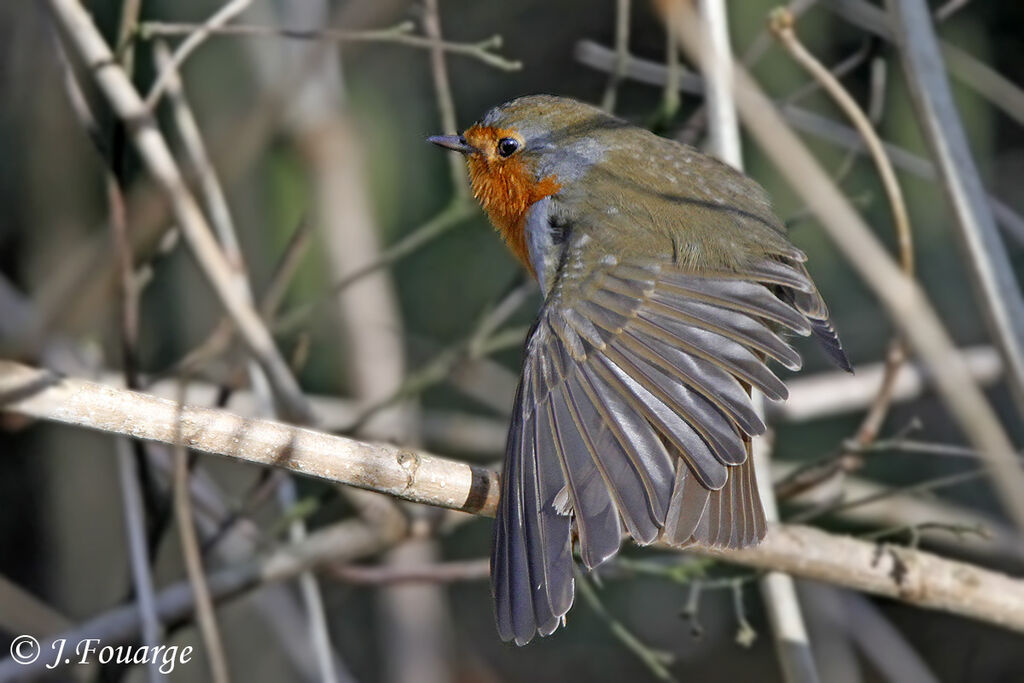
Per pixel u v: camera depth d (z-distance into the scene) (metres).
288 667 11.57
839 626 11.54
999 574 7.86
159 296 11.94
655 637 13.37
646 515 6.07
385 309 11.28
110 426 6.05
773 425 10.95
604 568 9.22
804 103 12.02
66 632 8.97
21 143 12.23
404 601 11.76
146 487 8.85
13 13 12.02
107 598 11.98
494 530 6.28
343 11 7.93
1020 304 7.73
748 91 8.17
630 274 6.91
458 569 9.29
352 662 12.87
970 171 7.92
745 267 6.91
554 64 13.48
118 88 8.16
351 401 11.02
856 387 10.49
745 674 13.16
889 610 12.98
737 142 8.38
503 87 13.45
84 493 12.20
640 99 13.01
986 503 12.27
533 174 8.03
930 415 12.49
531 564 6.09
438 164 13.20
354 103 12.56
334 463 6.30
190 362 8.88
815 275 12.61
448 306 13.08
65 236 11.62
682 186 7.63
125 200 8.84
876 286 7.29
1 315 9.56
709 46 8.34
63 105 11.60
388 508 9.10
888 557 7.79
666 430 6.28
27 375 6.00
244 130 7.52
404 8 9.78
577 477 6.23
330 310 11.91
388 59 13.12
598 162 7.86
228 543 10.72
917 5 8.12
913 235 12.27
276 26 10.23
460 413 13.34
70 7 8.14
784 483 8.89
